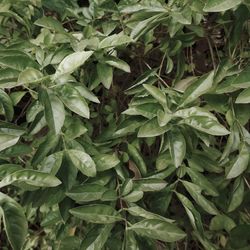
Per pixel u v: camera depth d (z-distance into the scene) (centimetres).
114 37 115
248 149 114
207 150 127
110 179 117
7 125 108
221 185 131
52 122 99
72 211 105
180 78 132
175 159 109
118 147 128
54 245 135
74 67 98
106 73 119
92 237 106
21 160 125
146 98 122
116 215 107
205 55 148
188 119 107
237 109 117
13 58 106
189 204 120
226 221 132
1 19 139
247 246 128
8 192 140
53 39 123
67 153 106
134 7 121
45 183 92
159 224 104
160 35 141
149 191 122
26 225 92
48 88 102
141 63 144
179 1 118
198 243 146
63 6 145
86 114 101
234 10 117
